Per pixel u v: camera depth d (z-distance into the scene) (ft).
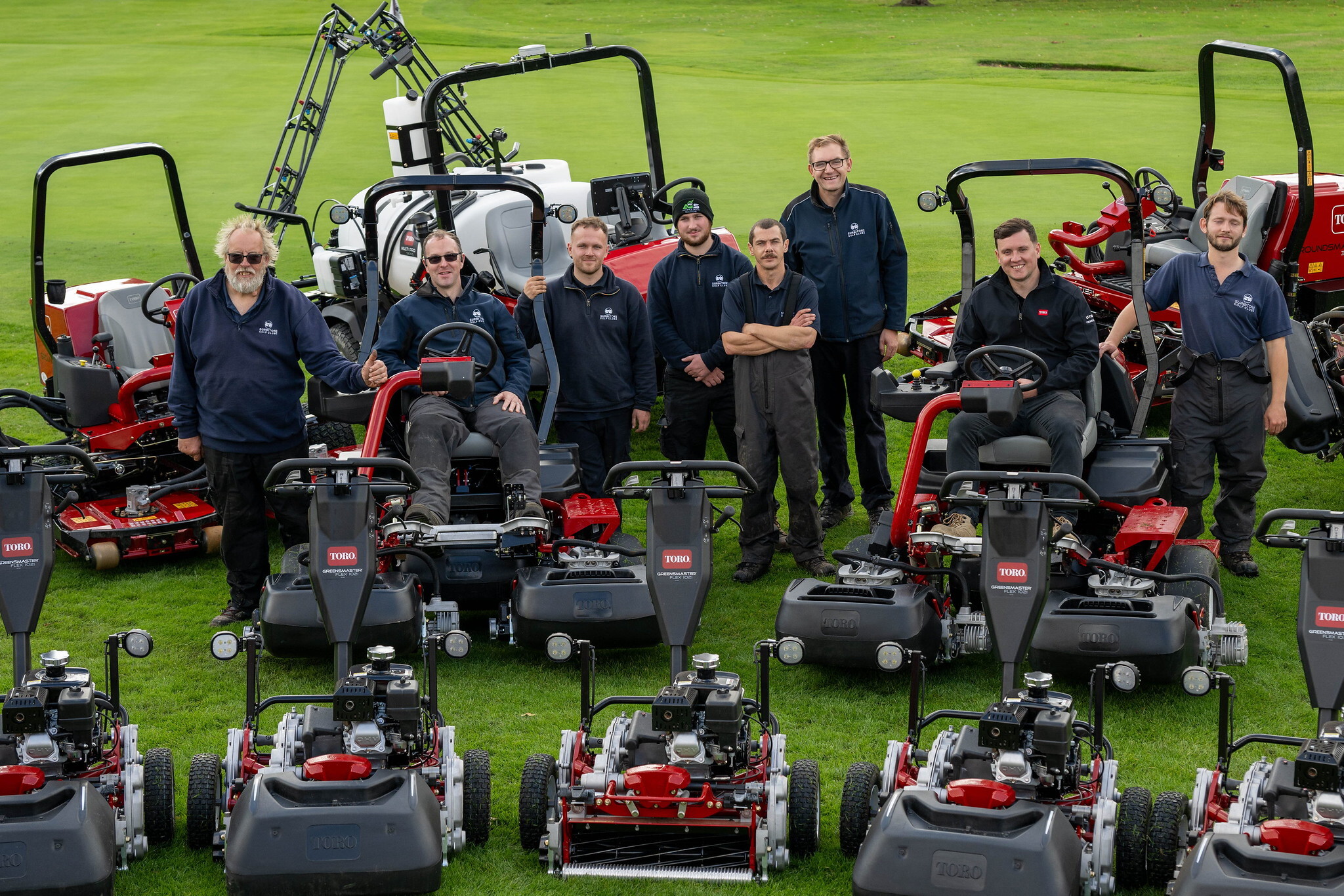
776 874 15.29
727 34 126.31
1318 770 13.33
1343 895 12.45
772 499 24.04
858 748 18.20
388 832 14.06
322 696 15.93
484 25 133.49
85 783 14.40
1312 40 110.32
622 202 32.14
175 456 26.43
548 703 19.62
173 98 83.30
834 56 109.70
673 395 25.40
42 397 26.40
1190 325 23.11
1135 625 18.39
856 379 25.76
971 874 13.26
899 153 64.59
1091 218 51.98
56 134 72.13
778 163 62.75
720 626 22.44
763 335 22.71
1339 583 14.82
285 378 21.50
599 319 24.07
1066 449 20.45
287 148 67.46
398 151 37.40
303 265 48.60
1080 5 140.77
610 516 21.62
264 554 22.31
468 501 22.38
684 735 14.82
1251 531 24.02
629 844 15.53
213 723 19.08
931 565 20.59
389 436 23.62
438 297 22.47
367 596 16.39
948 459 20.98
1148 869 14.60
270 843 13.93
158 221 53.78
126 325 27.37
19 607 16.55
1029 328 21.22
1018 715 14.51
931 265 46.06
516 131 71.15
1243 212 22.25
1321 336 26.09
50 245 49.90
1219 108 76.59
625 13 142.82
